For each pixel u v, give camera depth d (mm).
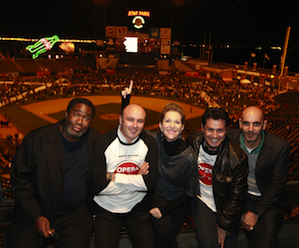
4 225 2418
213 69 60375
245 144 2818
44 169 2316
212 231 2590
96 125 29516
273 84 50625
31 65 66125
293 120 31906
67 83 51750
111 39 65562
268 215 2725
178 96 44000
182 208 2852
